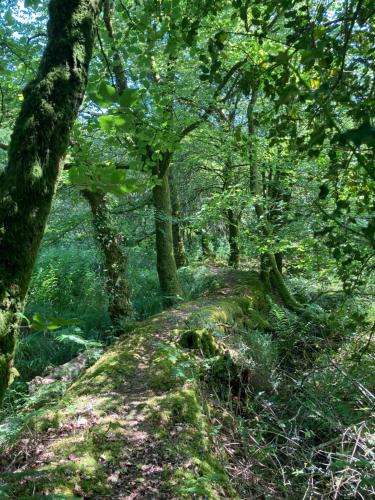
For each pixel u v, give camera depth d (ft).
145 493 9.97
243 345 18.71
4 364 5.55
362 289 19.15
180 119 23.67
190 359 16.35
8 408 16.69
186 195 43.37
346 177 9.27
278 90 7.73
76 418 12.57
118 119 5.22
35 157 5.88
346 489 11.34
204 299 26.58
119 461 10.89
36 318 3.29
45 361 23.18
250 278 33.12
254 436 14.10
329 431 14.15
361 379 15.79
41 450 11.16
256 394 16.84
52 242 29.27
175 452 11.33
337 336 20.71
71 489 9.75
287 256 34.73
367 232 5.62
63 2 6.47
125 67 20.08
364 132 3.52
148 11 10.96
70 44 6.32
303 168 23.11
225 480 10.87
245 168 34.30
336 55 7.27
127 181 5.09
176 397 13.71
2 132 27.43
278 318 24.21
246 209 36.50
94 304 29.40
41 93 6.08
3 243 5.58
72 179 5.09
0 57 17.81
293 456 12.85
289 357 21.89
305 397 15.72
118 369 15.64
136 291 32.17
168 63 23.94
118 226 28.22
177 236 40.88
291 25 7.59
